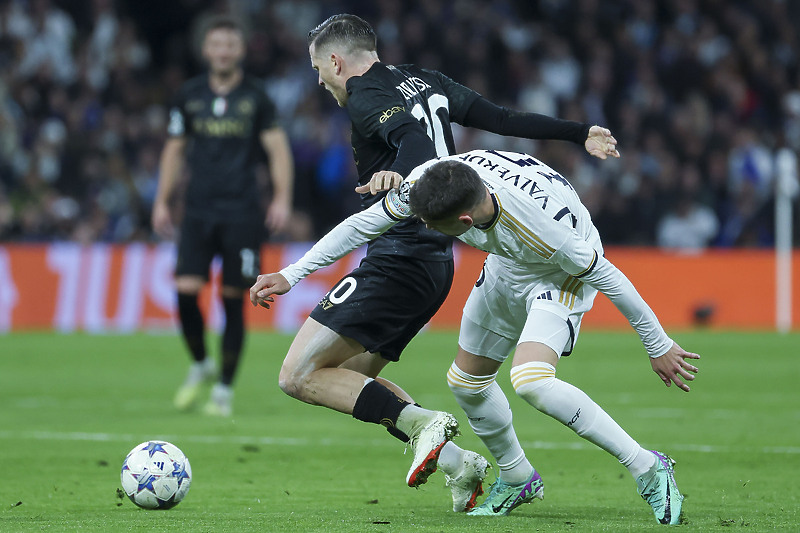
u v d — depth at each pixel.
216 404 28.98
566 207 14.73
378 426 26.55
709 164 64.88
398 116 15.57
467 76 67.62
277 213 29.97
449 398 31.91
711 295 55.03
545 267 15.10
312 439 24.30
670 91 69.81
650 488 14.56
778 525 14.02
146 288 54.28
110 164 61.41
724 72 70.38
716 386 35.16
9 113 64.38
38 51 67.25
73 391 34.16
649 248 59.00
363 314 16.17
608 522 14.59
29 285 54.06
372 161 16.59
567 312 15.05
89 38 69.88
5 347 46.72
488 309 15.68
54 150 62.44
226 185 29.12
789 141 65.75
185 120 29.73
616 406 30.41
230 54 29.25
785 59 73.81
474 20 70.88
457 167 14.10
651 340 14.81
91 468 20.22
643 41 73.19
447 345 48.66
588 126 16.66
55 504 16.38
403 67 17.05
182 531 13.50
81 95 66.88
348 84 16.28
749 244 60.88
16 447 22.91
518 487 15.86
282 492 17.73
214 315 53.03
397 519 14.81
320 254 15.01
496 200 14.41
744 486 18.11
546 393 14.55
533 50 70.88
